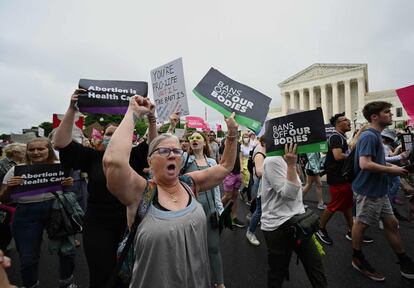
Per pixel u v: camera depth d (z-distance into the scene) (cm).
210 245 294
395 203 657
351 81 5975
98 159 249
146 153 259
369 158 304
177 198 166
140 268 147
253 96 226
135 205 156
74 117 240
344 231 483
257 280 330
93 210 232
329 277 324
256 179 530
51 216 291
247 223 557
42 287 330
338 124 439
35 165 295
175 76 329
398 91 418
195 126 1141
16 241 285
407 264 316
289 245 249
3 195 291
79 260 412
